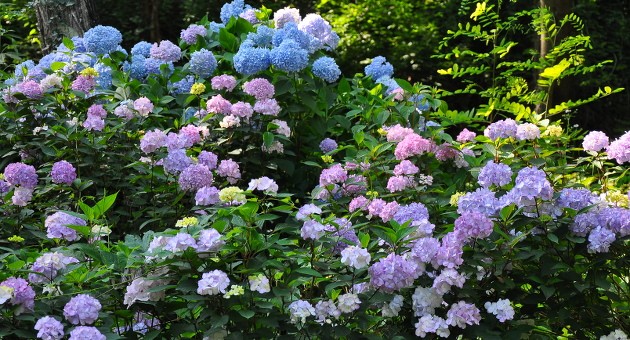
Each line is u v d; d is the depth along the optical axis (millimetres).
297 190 4844
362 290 2947
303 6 11883
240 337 2701
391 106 4840
